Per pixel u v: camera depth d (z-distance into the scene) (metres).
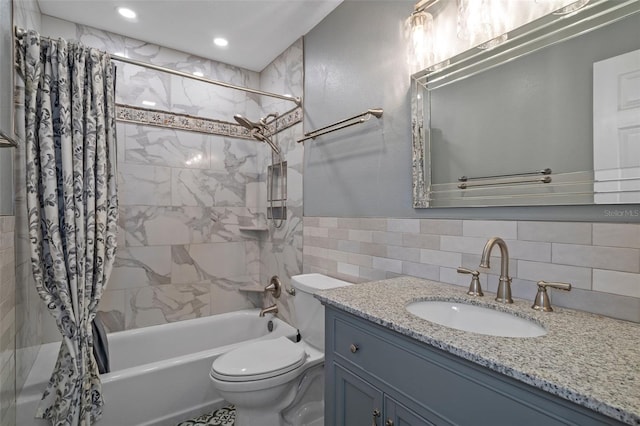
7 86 1.19
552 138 1.00
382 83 1.62
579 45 0.94
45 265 1.49
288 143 2.43
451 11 1.30
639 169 0.83
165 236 2.44
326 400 1.16
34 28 1.81
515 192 1.09
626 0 0.85
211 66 2.65
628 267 0.85
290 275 2.39
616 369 0.59
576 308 0.95
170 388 1.78
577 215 0.95
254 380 1.42
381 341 0.93
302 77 2.27
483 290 1.18
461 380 0.72
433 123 1.36
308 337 1.80
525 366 0.61
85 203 1.57
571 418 0.54
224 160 2.71
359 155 1.76
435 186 1.35
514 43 1.09
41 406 1.46
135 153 2.32
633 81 0.84
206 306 2.61
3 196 1.30
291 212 2.38
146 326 2.35
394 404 0.88
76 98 1.56
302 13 2.01
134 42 2.32
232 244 2.74
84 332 1.52
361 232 1.74
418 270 1.43
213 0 1.90
